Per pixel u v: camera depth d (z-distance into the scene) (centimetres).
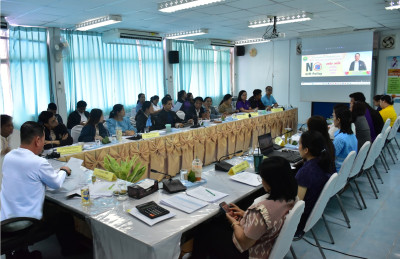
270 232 156
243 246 156
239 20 581
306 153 223
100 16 517
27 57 581
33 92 594
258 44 975
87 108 673
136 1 420
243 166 262
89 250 208
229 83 1006
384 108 532
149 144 383
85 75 663
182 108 636
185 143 432
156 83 798
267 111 644
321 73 812
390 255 248
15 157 193
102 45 683
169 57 818
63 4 420
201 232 200
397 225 298
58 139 381
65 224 215
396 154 557
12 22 534
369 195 374
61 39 591
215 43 848
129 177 254
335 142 305
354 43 752
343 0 442
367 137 381
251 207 160
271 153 313
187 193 208
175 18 551
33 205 190
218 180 239
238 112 635
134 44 738
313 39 811
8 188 190
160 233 154
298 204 155
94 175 241
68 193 203
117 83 716
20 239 178
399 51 759
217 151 493
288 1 441
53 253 213
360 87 759
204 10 491
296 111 709
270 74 964
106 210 181
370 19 605
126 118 454
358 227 295
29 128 196
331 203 353
